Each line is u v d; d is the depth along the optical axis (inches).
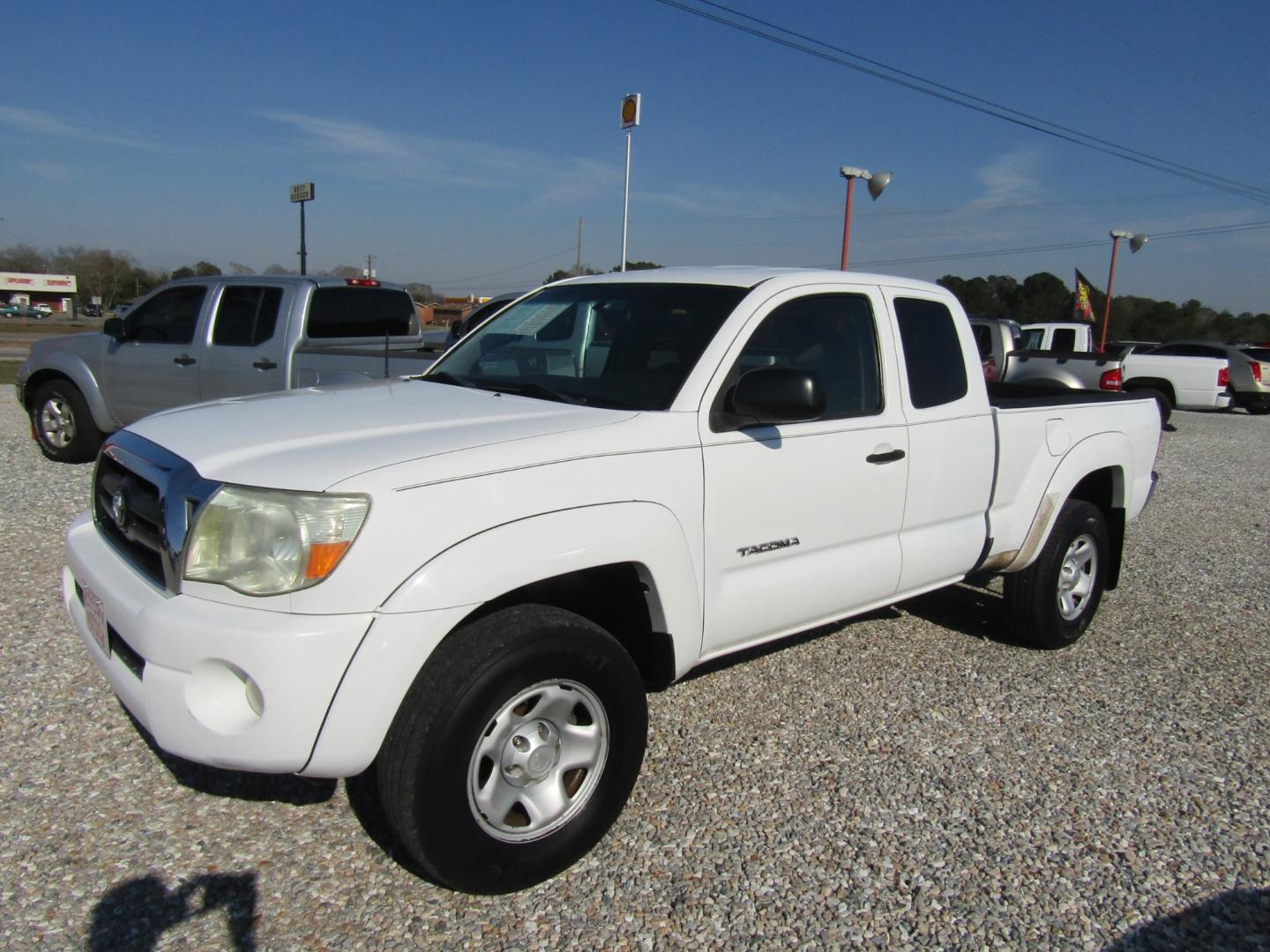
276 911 103.7
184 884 107.2
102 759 132.4
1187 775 144.3
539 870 108.5
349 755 96.9
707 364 129.3
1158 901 113.0
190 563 98.8
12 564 212.7
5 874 107.0
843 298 151.0
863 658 184.9
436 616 98.3
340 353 301.4
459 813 100.8
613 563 115.0
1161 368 809.5
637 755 117.0
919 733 153.4
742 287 141.3
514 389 141.3
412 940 100.3
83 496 286.5
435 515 99.4
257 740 94.8
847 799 132.3
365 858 113.8
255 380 317.1
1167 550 293.9
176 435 115.0
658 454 119.5
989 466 169.6
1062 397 205.6
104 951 96.0
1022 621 189.0
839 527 144.2
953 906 110.2
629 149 591.5
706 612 127.2
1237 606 235.5
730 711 157.9
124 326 337.7
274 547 95.8
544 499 107.5
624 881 112.0
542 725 109.2
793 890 111.6
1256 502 390.9
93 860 110.5
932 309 165.5
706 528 125.5
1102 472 204.4
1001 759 146.3
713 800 130.3
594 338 145.6
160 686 96.7
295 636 93.5
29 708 145.5
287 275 329.4
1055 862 119.9
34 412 351.6
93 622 112.9
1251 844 126.1
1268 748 154.6
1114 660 192.1
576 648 107.7
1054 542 185.2
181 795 124.9
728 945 102.0
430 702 98.4
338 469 99.1
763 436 131.8
